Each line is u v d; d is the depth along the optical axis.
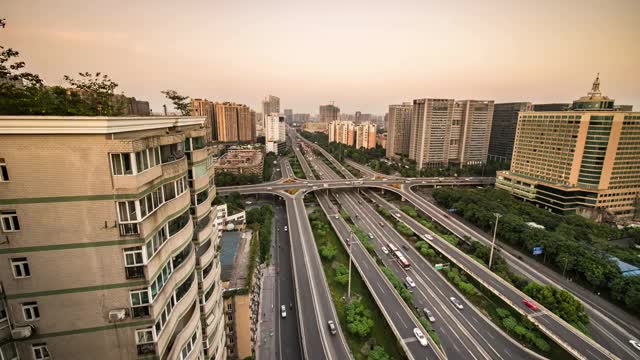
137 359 21.61
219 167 191.88
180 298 25.91
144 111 42.34
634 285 76.69
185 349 26.58
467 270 91.75
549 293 73.81
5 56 22.36
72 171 17.81
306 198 176.75
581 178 141.75
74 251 18.92
